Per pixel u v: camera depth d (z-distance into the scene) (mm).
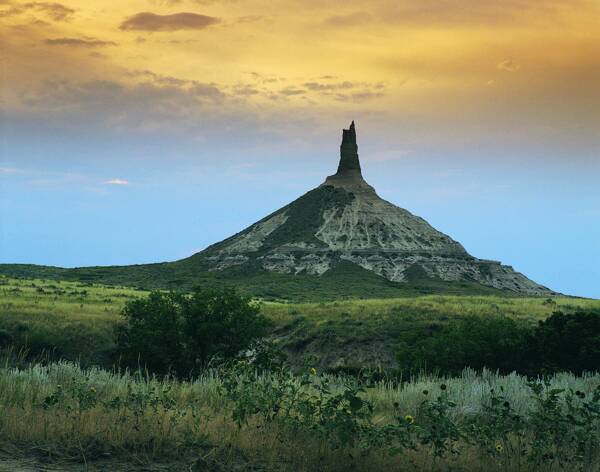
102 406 12023
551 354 37594
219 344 47906
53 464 9289
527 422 11664
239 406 11398
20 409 11461
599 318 38281
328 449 10312
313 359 12820
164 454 9852
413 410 13414
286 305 99562
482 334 40719
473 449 10703
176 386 15305
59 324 63781
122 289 136000
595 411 10688
